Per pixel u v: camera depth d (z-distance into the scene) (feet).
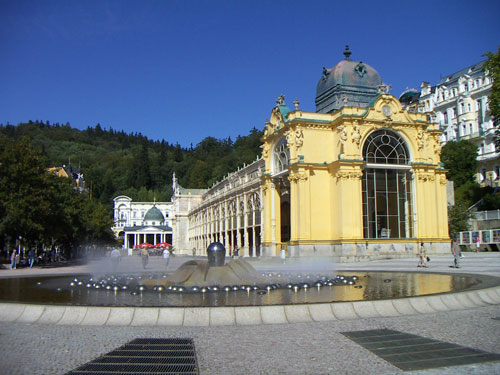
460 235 224.94
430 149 207.41
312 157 196.54
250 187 249.75
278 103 218.18
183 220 506.07
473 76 348.59
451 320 46.85
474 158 302.66
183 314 45.93
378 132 198.49
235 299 58.39
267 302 55.01
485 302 55.67
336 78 225.97
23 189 169.99
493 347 36.06
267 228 222.28
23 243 199.00
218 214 326.85
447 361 32.48
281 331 42.52
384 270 108.47
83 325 45.83
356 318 48.08
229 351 35.86
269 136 221.66
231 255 287.89
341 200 186.60
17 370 31.58
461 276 83.46
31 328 44.83
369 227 193.67
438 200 205.87
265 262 194.39
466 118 346.54
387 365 31.76
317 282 73.05
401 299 51.08
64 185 246.27
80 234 280.10
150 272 123.65
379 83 230.27
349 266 145.18
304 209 191.01
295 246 190.80
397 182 201.05
